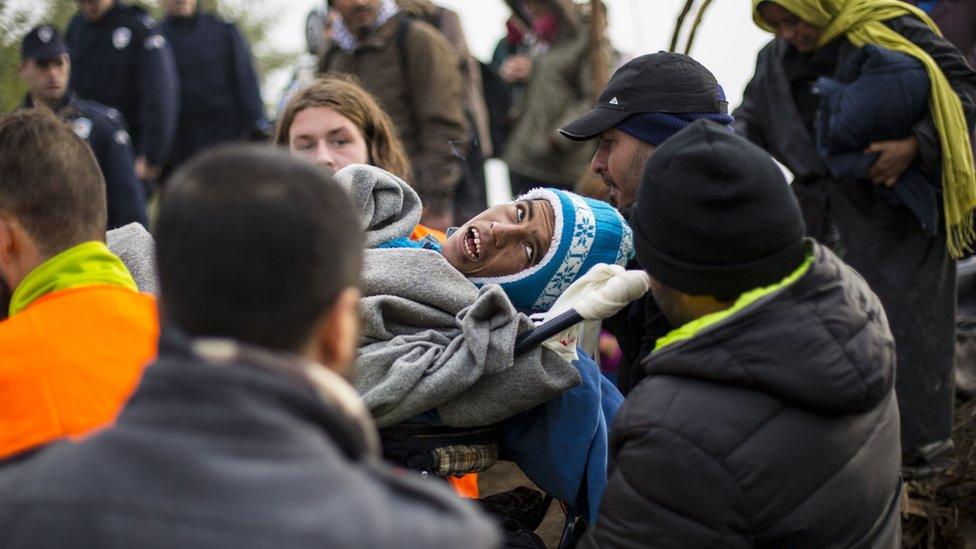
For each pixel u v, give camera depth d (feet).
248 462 4.17
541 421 8.38
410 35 16.57
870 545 6.56
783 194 6.41
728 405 6.21
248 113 22.33
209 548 4.03
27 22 25.59
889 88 11.44
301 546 4.04
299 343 4.52
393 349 7.95
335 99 11.51
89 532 4.12
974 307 13.47
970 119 11.68
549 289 8.69
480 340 7.80
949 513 11.34
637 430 6.33
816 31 12.15
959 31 13.66
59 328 6.86
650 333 8.39
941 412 11.64
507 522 8.49
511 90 20.01
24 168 7.10
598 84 16.06
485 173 18.08
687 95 8.93
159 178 22.35
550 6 18.62
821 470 6.25
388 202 8.84
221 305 4.42
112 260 7.29
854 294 6.46
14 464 6.47
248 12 30.32
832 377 6.14
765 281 6.39
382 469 4.50
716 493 6.13
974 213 11.98
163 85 20.94
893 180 11.60
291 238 4.42
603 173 9.27
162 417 4.26
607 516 6.40
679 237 6.40
